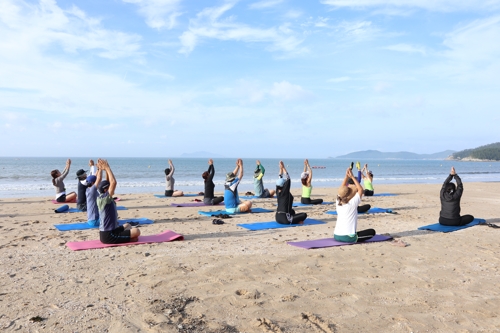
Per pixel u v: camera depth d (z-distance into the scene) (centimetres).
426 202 1571
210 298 446
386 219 1096
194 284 495
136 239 760
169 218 1099
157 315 394
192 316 396
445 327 382
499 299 462
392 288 494
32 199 1625
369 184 1847
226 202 1211
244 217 1126
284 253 670
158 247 720
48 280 516
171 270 550
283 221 991
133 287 486
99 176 952
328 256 642
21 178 3403
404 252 681
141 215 1159
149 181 3195
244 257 633
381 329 375
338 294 468
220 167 6988
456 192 938
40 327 367
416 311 421
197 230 914
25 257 641
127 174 4394
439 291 486
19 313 402
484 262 626
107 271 556
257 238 820
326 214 1187
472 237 824
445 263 616
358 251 682
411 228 948
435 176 4822
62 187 1484
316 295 463
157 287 484
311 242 758
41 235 842
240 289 477
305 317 399
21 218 1096
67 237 820
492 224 961
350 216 751
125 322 377
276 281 511
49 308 417
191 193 1945
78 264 595
